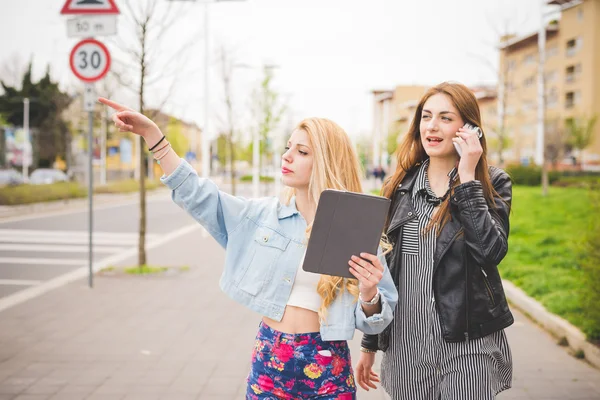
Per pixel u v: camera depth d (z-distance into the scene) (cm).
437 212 241
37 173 3778
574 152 5222
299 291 231
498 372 244
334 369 228
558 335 594
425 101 255
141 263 1001
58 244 1352
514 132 5806
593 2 5256
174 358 528
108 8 782
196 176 237
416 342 241
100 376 480
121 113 230
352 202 213
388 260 251
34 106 5184
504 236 231
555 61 5634
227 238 243
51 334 600
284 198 249
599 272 546
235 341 583
